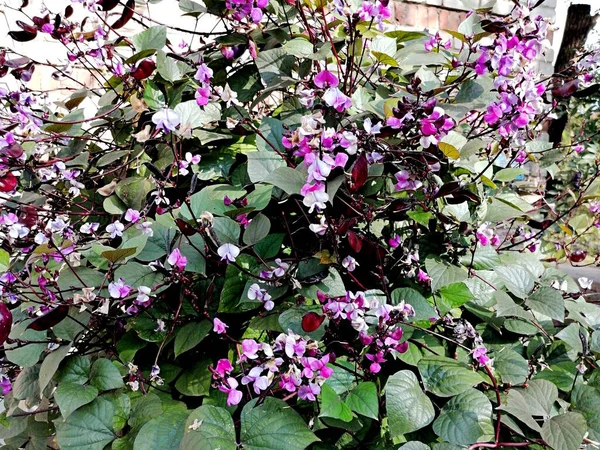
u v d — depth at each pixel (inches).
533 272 28.7
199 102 24.5
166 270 23.3
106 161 28.2
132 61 29.8
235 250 21.5
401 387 21.1
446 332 26.3
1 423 27.0
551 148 35.5
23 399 25.6
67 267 26.2
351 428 20.8
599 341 25.6
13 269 30.6
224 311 23.0
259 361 20.1
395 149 23.8
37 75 49.1
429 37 36.3
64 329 24.3
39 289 27.7
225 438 19.4
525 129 30.3
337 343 23.3
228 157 29.1
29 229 26.2
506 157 30.6
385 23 35.5
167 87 29.9
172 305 25.2
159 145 29.5
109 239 28.1
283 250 26.3
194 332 23.2
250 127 26.5
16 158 27.6
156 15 52.1
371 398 20.6
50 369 22.0
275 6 31.9
